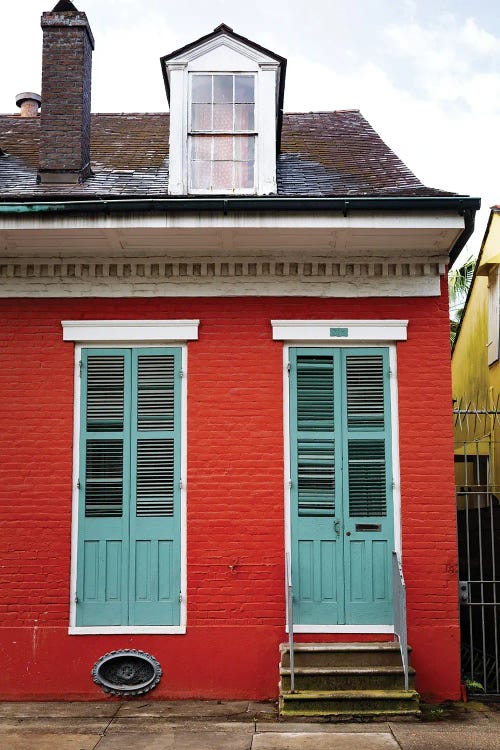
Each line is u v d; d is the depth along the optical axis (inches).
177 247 317.7
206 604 306.0
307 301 324.2
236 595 306.7
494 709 288.2
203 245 315.6
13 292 323.6
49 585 307.1
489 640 370.0
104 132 424.8
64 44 354.9
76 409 319.6
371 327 321.4
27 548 309.6
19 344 321.7
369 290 323.9
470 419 528.7
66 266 323.6
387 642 299.4
